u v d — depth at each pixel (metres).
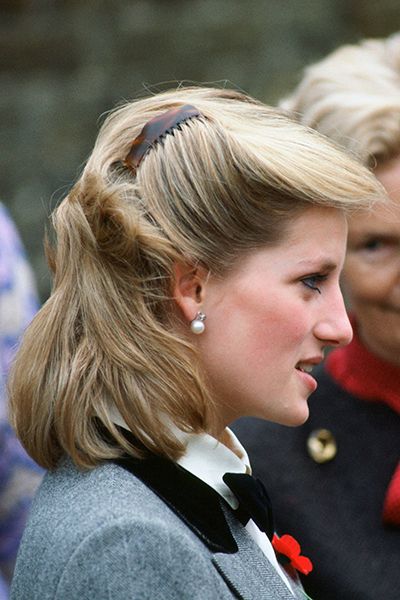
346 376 8.83
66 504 5.55
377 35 20.05
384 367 8.66
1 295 9.93
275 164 5.67
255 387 5.82
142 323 5.66
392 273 8.31
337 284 5.96
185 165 5.72
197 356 5.74
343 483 8.59
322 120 8.39
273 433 8.88
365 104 8.20
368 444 8.65
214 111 5.98
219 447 5.92
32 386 5.81
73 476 5.75
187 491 5.72
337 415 8.80
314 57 20.09
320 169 5.74
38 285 19.53
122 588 5.11
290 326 5.77
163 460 5.73
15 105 20.39
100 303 5.70
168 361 5.63
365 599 8.14
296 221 5.74
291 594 5.81
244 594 5.53
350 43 20.17
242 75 20.11
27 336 5.91
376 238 8.29
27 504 10.05
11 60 20.44
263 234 5.71
